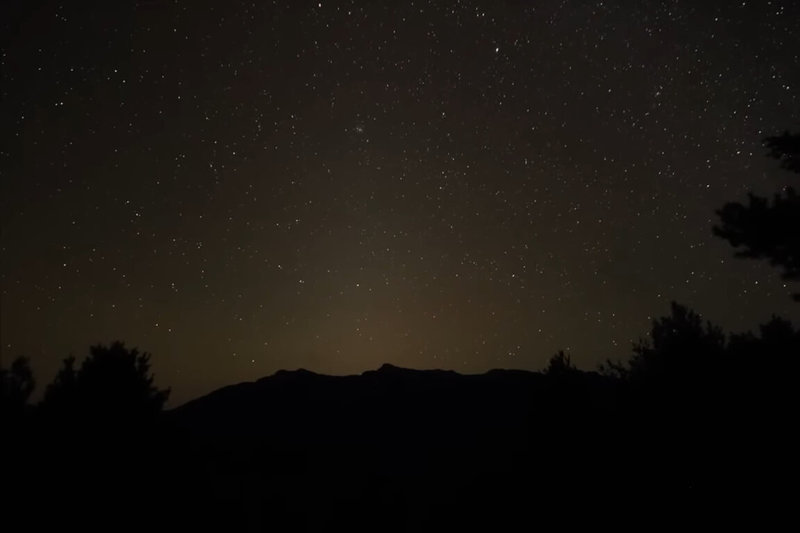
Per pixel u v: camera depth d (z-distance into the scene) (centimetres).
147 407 551
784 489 574
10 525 467
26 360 515
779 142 555
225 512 639
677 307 711
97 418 522
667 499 637
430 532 827
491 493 793
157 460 541
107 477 508
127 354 566
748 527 583
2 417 488
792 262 552
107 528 498
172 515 543
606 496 674
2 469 473
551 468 715
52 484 486
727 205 567
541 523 698
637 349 737
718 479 612
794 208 539
